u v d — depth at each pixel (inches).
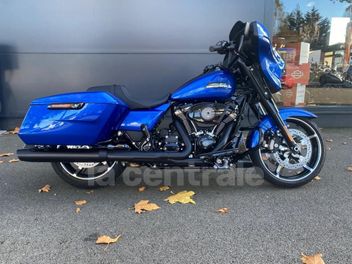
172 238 106.9
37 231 111.3
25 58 231.1
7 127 237.8
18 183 149.5
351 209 124.8
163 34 231.0
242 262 95.5
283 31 247.4
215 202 130.6
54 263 95.5
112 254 99.3
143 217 119.7
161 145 132.0
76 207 127.4
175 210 124.6
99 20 229.0
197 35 231.6
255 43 128.3
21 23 227.8
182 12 229.3
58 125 124.3
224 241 105.2
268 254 98.9
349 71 256.4
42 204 130.0
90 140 126.5
